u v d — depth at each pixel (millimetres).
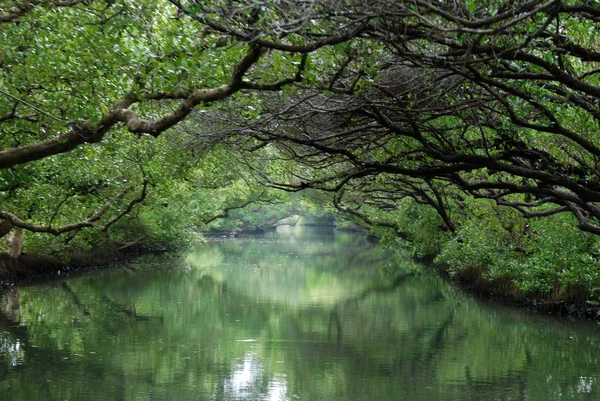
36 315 24984
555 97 11328
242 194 49000
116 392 15602
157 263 45406
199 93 9969
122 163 25219
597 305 25203
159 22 12039
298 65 9656
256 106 13648
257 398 15266
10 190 21859
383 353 20016
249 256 52969
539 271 26125
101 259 42562
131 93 11609
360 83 10773
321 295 32406
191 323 24219
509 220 30219
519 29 8383
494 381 17000
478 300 30641
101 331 22391
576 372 17859
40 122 15555
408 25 8945
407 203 40031
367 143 14812
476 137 16250
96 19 12836
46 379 16531
